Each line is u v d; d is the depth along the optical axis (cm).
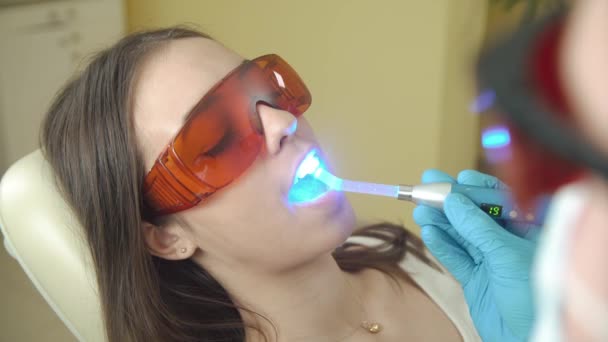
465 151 129
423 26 123
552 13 21
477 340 81
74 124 74
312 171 69
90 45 131
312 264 74
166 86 66
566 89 18
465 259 83
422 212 81
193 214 69
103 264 75
